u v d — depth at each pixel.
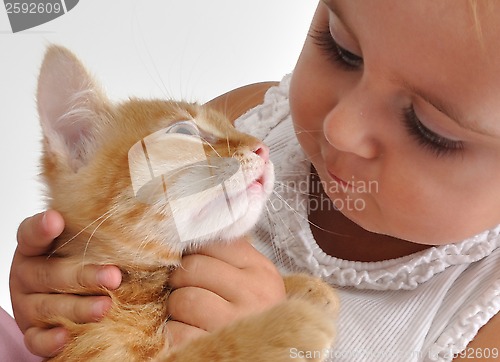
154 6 0.52
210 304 0.40
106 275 0.41
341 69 0.42
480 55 0.37
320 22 0.43
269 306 0.40
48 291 0.42
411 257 0.46
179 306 0.41
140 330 0.40
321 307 0.42
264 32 0.58
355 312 0.45
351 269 0.47
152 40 0.52
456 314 0.44
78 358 0.40
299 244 0.48
